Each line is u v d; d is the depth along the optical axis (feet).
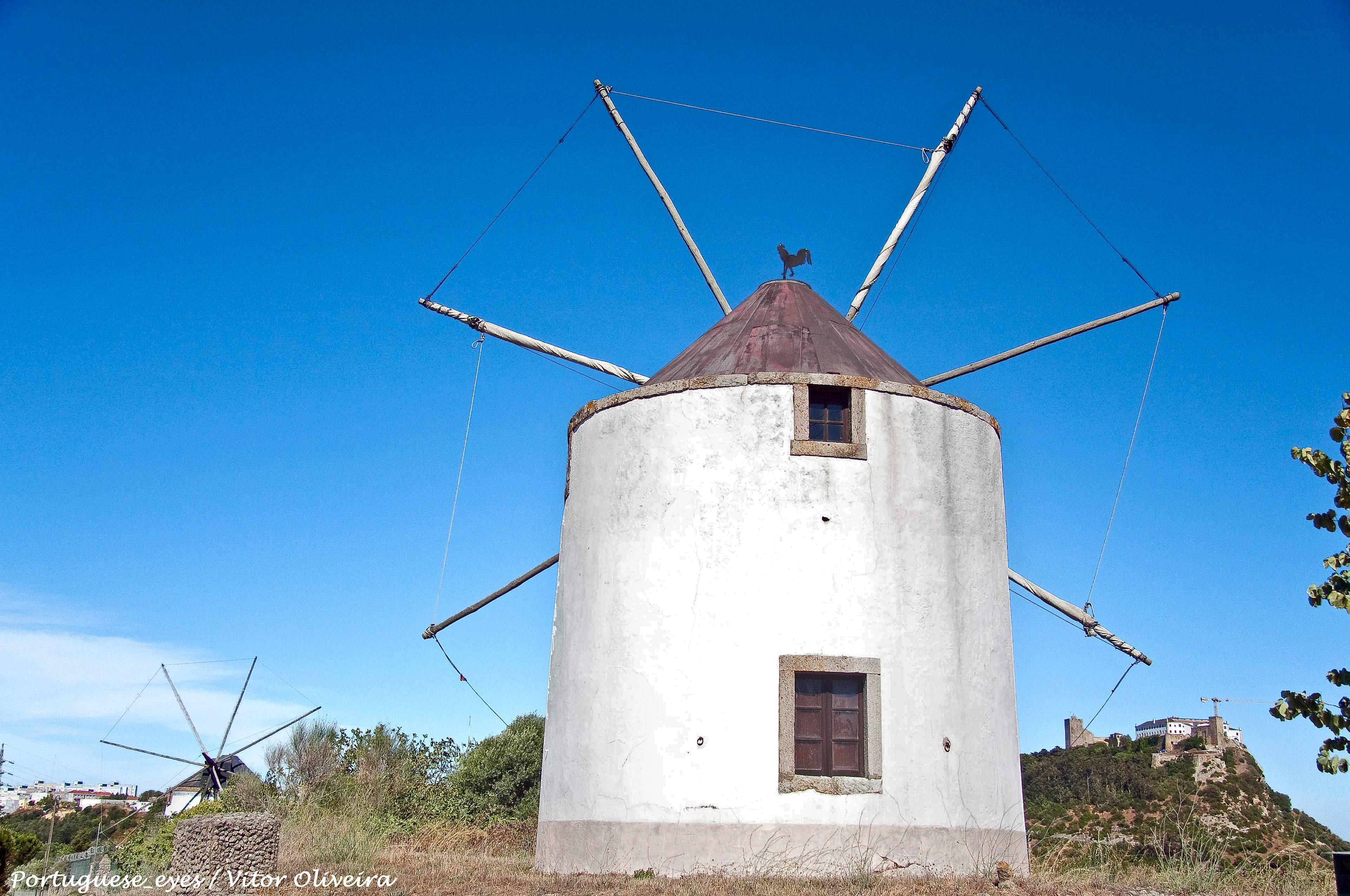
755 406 54.03
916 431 54.85
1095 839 67.10
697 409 54.65
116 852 71.05
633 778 50.80
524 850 72.49
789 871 47.37
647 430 55.42
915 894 42.88
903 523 53.16
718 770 49.52
